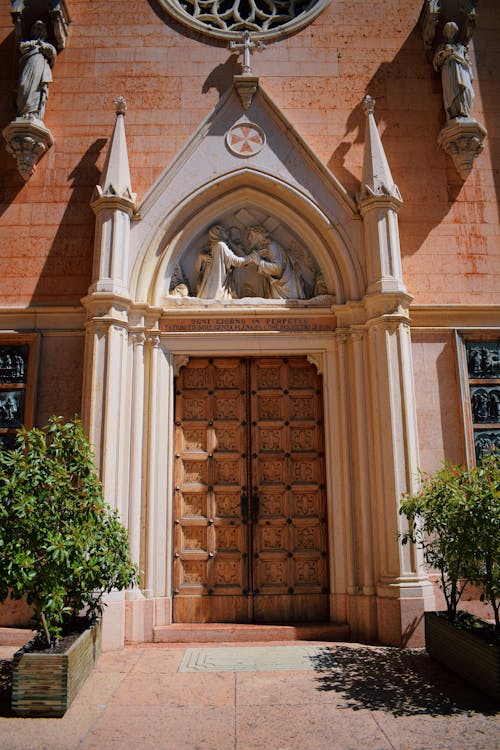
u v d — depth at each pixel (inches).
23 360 319.6
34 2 358.3
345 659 251.8
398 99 361.7
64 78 357.4
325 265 335.3
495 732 176.9
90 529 213.0
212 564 309.4
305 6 390.9
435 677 227.0
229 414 327.0
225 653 262.5
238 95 348.2
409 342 313.6
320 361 325.7
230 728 181.6
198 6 384.2
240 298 339.0
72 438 227.5
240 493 317.1
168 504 307.1
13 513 200.8
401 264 338.3
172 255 333.1
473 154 350.3
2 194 340.8
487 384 327.3
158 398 315.6
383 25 372.2
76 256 332.2
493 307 331.0
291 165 339.9
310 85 360.2
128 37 364.5
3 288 328.2
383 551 287.1
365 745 169.6
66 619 235.0
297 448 323.6
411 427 297.6
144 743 171.2
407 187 349.4
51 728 181.3
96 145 347.9
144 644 280.8
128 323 309.1
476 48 375.2
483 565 226.5
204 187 334.0
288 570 310.0
